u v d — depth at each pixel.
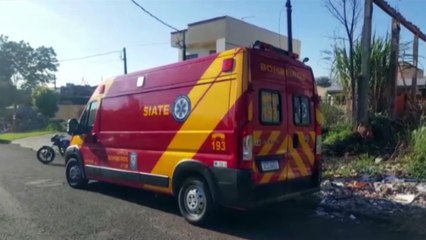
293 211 6.46
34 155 16.47
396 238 5.09
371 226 5.62
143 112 6.86
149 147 6.68
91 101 8.36
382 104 11.95
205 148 5.61
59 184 9.15
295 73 6.09
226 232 5.43
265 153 5.40
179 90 6.16
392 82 11.98
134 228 5.61
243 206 5.16
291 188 5.85
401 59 13.05
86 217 6.19
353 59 11.85
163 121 6.41
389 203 6.46
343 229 5.50
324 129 11.48
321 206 6.61
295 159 5.94
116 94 7.62
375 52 11.98
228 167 5.25
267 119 5.46
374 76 11.89
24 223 5.85
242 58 5.28
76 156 8.58
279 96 5.73
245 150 5.14
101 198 7.59
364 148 10.28
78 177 8.62
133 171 7.03
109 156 7.66
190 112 5.91
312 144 6.32
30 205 7.00
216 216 5.87
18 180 9.73
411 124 11.10
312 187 6.28
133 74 7.25
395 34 12.16
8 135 31.72
